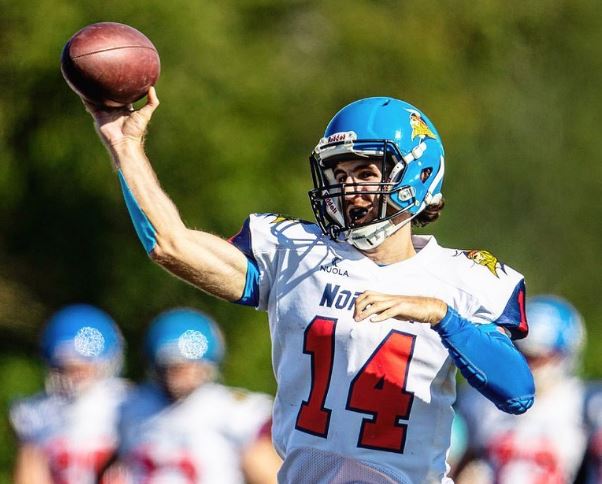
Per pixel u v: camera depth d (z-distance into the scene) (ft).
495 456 107.96
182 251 55.98
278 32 165.48
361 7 169.07
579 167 225.56
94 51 56.24
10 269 160.35
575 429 106.83
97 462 105.29
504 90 197.16
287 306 57.21
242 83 152.35
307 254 57.57
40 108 147.64
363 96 166.50
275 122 156.25
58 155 147.23
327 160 57.26
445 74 172.14
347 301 56.49
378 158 56.59
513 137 218.18
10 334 162.50
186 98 146.61
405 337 55.98
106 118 57.31
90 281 159.02
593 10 212.64
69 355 105.50
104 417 105.40
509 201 223.10
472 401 110.22
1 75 147.43
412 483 56.08
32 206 154.71
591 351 191.62
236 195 150.10
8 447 155.63
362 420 55.83
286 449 57.00
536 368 106.93
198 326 99.66
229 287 57.26
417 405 56.08
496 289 57.36
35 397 108.17
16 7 145.48
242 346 159.43
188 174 148.97
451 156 211.41
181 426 97.81
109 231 157.38
